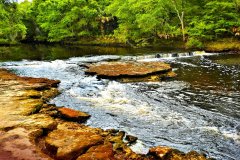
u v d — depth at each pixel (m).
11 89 14.54
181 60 25.73
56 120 10.55
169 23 42.12
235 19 35.09
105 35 52.47
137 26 44.69
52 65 24.42
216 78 17.62
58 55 32.12
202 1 39.84
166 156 7.49
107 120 10.94
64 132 8.83
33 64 25.28
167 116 11.26
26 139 8.13
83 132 8.81
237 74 18.64
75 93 14.99
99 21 55.53
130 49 37.06
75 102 13.37
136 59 27.20
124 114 11.58
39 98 13.38
